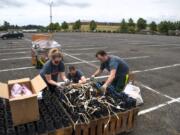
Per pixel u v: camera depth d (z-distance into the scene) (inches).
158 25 2778.1
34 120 124.9
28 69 374.9
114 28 3575.3
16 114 118.2
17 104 116.5
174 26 2662.4
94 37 1502.2
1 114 133.0
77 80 201.2
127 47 804.0
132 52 653.9
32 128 118.8
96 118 135.3
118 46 833.5
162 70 390.0
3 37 1187.3
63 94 159.3
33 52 390.9
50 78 177.2
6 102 148.3
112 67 177.5
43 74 173.8
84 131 132.6
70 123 129.1
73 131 130.0
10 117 129.5
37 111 123.9
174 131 169.9
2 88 130.9
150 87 281.3
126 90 209.2
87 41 1080.8
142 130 169.0
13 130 115.8
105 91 165.8
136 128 171.3
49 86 180.9
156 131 168.7
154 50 724.0
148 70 387.5
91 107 142.8
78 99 152.3
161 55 600.7
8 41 1043.9
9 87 138.8
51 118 132.0
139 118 189.8
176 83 304.0
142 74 354.3
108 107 145.5
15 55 550.0
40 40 405.4
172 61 497.0
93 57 522.9
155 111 205.3
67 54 571.2
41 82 139.3
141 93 255.8
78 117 133.1
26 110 120.1
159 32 2559.1
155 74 356.5
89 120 132.6
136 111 156.3
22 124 122.2
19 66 401.1
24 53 589.9
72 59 487.2
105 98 156.6
